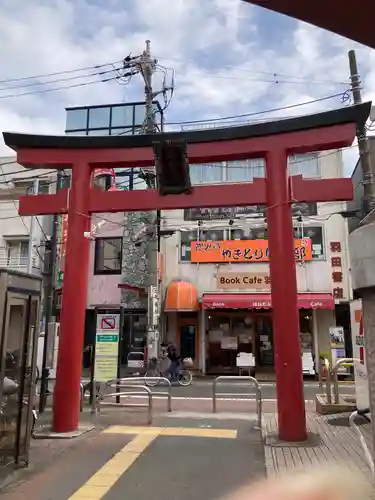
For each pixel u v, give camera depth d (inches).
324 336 783.1
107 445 282.0
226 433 315.9
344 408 380.5
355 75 477.4
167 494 200.4
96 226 768.3
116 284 796.6
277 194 304.3
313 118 301.1
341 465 220.8
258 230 825.5
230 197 314.5
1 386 207.6
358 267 96.5
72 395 312.8
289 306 291.3
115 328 447.8
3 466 217.5
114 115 917.8
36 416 345.1
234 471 230.4
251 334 820.0
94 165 339.3
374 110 470.3
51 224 831.1
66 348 315.3
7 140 338.6
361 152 443.2
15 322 230.7
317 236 803.4
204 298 776.9
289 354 287.6
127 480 219.1
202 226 837.2
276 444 272.8
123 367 759.1
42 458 253.3
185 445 282.8
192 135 320.8
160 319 800.3
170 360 650.2
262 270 805.2
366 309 96.0
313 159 812.6
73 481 217.8
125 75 654.5
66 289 321.4
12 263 820.0
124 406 394.6
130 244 790.5
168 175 303.4
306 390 590.2
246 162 834.2
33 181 833.5
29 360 239.9
